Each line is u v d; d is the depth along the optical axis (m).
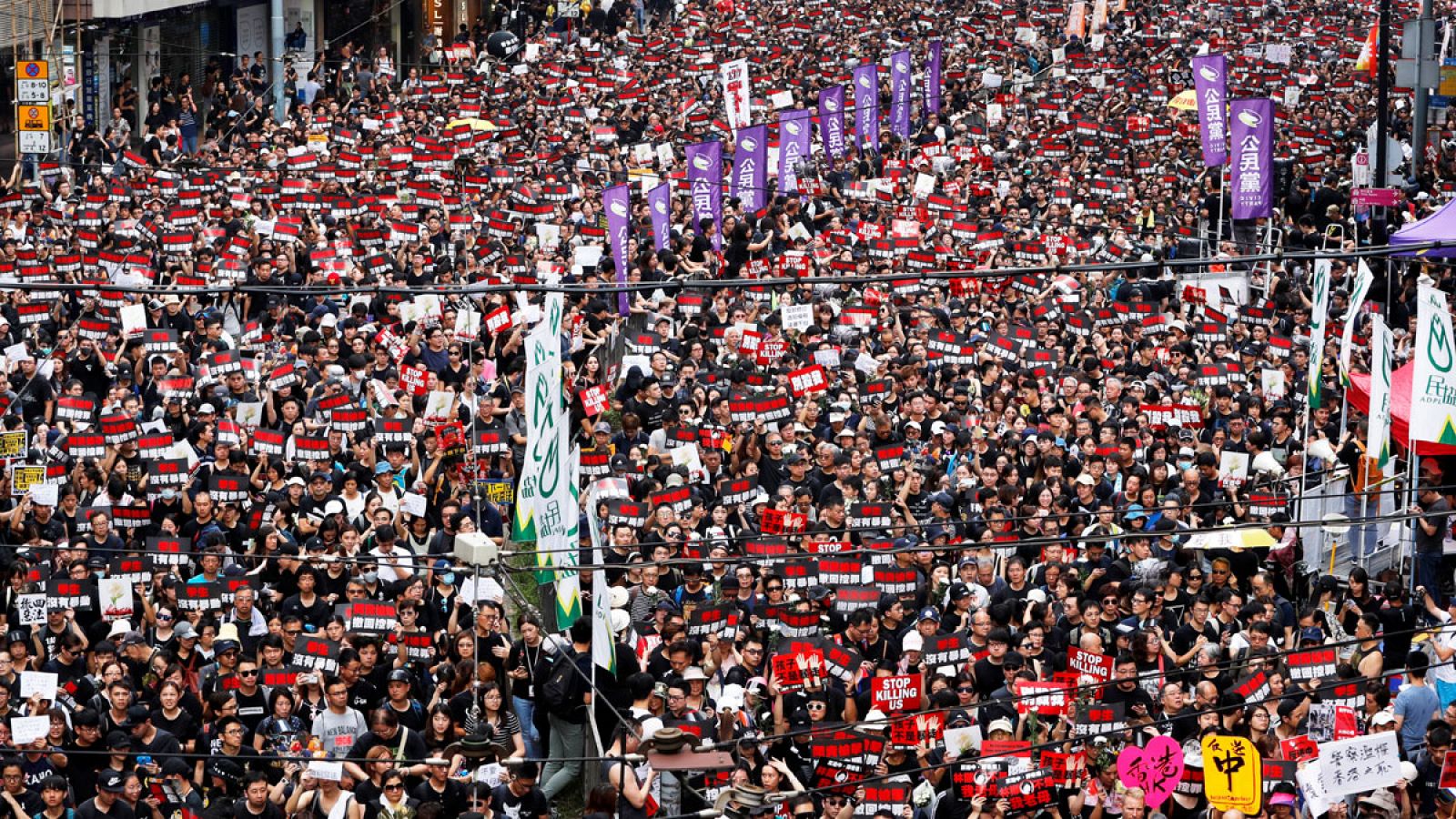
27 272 60.91
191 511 41.66
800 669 33.16
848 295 62.31
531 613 33.12
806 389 48.91
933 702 31.66
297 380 49.16
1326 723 33.03
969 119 110.31
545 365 29.23
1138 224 80.25
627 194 59.00
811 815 30.84
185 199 76.50
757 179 78.94
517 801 30.44
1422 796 31.94
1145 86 122.50
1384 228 76.38
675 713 31.58
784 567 37.97
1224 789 29.16
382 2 146.75
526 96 113.62
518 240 73.12
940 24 152.62
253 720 33.31
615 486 40.50
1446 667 34.56
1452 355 33.25
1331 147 100.50
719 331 56.91
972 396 51.22
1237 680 34.16
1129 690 33.50
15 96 88.19
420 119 102.56
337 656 33.09
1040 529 40.97
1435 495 41.66
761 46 138.25
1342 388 51.06
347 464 43.16
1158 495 43.62
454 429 44.25
